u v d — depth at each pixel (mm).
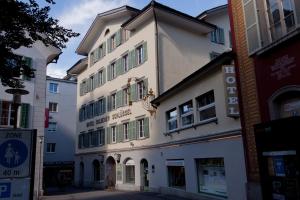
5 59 8305
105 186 29281
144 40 25406
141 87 25438
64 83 44344
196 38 27344
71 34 8695
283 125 7887
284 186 7793
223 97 14539
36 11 8031
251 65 12555
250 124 12555
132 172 25750
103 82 31859
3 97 20125
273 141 8195
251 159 12477
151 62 24094
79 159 35906
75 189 30734
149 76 24125
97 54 33500
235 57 13688
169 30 25266
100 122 31734
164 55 24297
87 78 35625
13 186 6941
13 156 7039
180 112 18875
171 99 19938
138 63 26094
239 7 13523
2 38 8000
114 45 30500
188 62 25875
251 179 12430
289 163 7684
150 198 18438
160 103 21562
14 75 8711
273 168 8188
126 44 28031
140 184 23766
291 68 10430
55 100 43125
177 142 18656
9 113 20281
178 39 25734
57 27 8445
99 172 31875
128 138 26219
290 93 10648
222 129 14539
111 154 28844
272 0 11375
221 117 14648
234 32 13820
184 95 18234
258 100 12047
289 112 10883
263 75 11797
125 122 26906
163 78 23688
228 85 13484
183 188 18250
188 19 25531
